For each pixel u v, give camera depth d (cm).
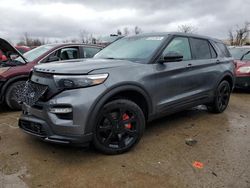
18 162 318
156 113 387
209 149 366
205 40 510
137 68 357
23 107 345
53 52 588
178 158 337
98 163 319
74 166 311
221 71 522
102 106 316
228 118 522
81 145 311
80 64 337
